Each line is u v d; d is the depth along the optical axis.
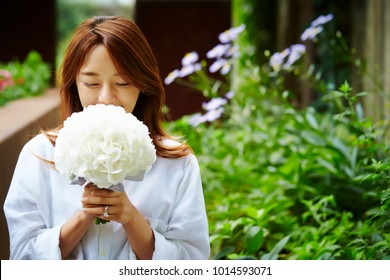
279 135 4.72
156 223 2.12
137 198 2.15
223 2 10.66
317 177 4.08
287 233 3.56
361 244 2.84
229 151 5.18
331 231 3.41
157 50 10.73
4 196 3.16
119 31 2.02
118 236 2.12
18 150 3.56
